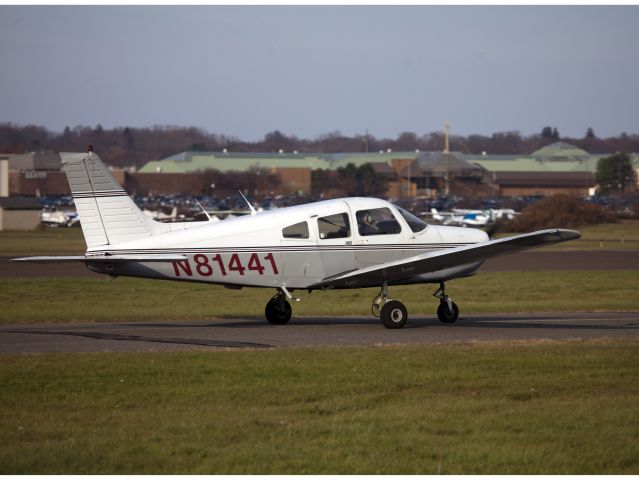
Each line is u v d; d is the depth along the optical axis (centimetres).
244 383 4575
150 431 3731
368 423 3841
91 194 6581
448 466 3322
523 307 8675
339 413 4006
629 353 5331
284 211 6831
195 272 6631
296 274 6769
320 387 4481
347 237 6838
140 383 4569
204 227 6694
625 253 18475
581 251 19238
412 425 3800
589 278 12344
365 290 11044
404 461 3375
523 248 6612
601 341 5903
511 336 6294
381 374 4750
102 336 6412
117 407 4128
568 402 4162
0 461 3359
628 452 3459
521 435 3662
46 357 5278
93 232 6594
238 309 8819
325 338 6216
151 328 6988
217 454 3447
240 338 6241
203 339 6194
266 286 6762
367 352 5416
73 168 6556
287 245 6712
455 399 4234
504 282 11925
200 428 3769
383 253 6906
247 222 6712
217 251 6619
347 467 3312
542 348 5569
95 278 12950
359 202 6956
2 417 3953
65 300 9894
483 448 3503
